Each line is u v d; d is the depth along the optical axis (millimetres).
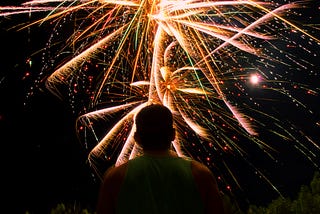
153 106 2143
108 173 2074
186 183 1985
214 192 2018
